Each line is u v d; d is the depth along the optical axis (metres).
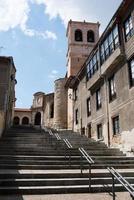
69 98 34.88
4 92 20.97
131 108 15.37
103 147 17.39
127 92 16.09
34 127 27.83
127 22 16.84
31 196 8.83
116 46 17.56
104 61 19.61
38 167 12.09
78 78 28.28
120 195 9.05
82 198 8.61
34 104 51.38
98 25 43.88
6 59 21.92
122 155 15.58
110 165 12.92
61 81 40.00
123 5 16.58
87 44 41.41
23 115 54.25
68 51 42.50
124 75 16.72
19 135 18.97
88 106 24.69
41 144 15.98
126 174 11.23
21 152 14.03
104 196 8.91
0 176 10.09
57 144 16.22
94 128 21.98
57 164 12.71
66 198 8.59
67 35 44.97
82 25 43.25
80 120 26.83
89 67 23.77
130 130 15.31
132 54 15.72
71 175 10.75
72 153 14.48
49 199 8.38
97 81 21.22
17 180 9.73
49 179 10.16
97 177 10.84
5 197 8.58
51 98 45.19
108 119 18.86
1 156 12.87
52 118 43.97
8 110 23.02
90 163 10.06
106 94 19.53
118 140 16.91
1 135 18.47
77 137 20.72
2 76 21.41
